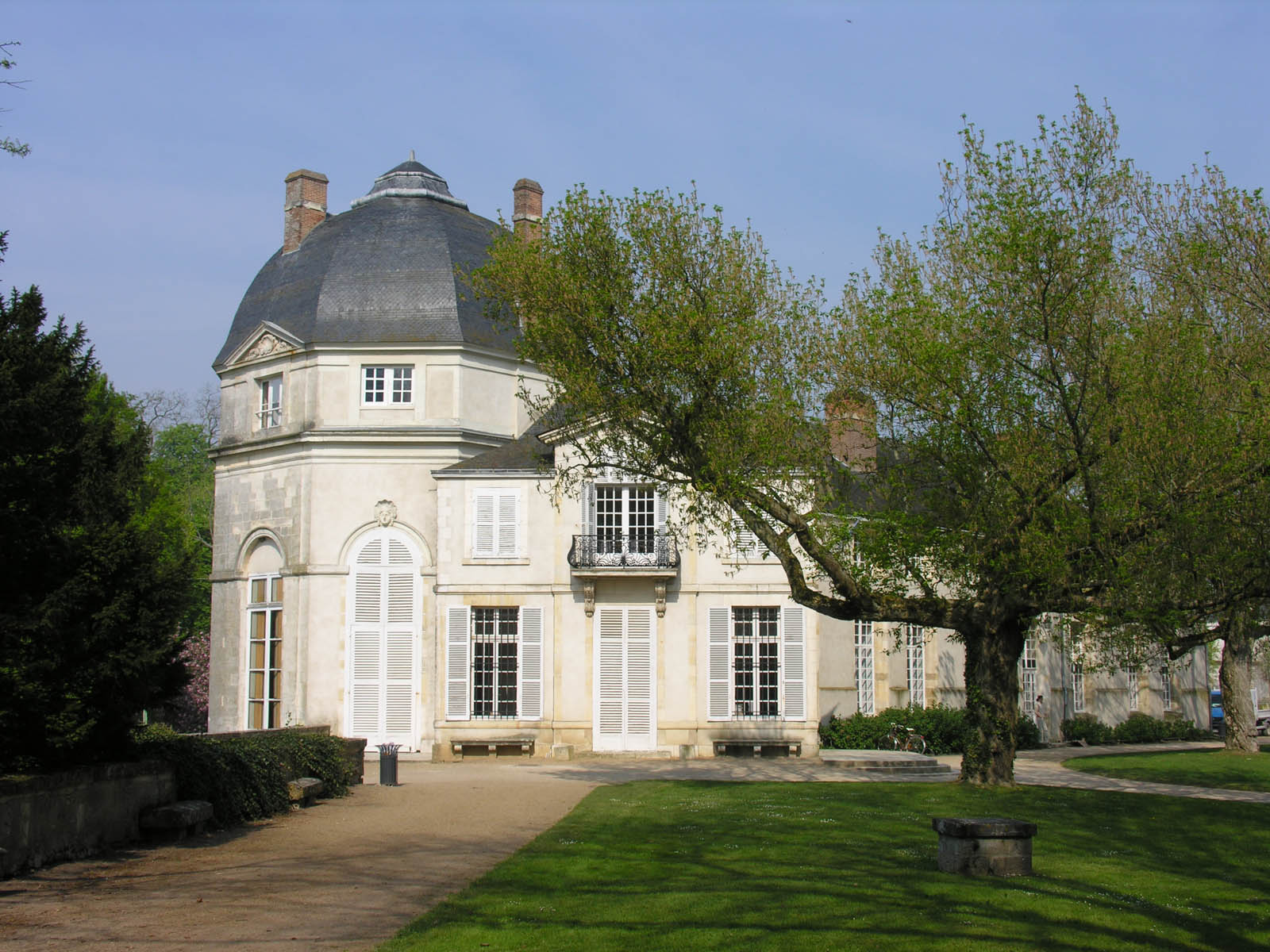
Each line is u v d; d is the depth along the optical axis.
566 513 32.28
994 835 12.91
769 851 14.45
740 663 31.72
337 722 33.62
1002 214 19.00
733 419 19.98
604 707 31.66
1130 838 16.16
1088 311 18.61
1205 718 50.81
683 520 22.97
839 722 33.16
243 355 36.59
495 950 9.51
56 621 14.15
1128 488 18.30
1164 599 19.34
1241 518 18.31
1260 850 15.39
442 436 34.22
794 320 20.83
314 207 38.88
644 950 9.41
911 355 19.12
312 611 33.97
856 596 20.86
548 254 20.48
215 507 36.84
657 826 16.86
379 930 10.58
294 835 16.61
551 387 21.22
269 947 9.92
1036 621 22.86
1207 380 18.69
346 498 34.34
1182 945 9.93
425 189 38.25
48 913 11.35
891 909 10.88
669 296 20.22
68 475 14.88
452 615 32.34
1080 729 40.72
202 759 17.33
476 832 16.86
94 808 14.96
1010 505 19.30
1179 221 20.58
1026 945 9.60
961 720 34.22
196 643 46.03
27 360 14.30
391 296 35.41
